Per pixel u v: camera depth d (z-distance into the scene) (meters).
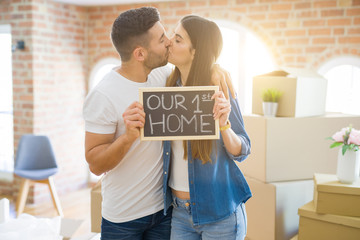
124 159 1.45
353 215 1.94
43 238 1.34
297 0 3.88
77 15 4.94
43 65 4.50
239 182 1.50
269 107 2.24
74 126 5.03
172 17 4.51
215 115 1.26
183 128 1.28
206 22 1.37
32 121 4.41
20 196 3.96
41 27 4.44
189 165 1.42
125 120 1.25
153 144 1.46
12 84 4.51
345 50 3.73
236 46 4.39
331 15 3.76
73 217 4.04
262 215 2.22
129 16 1.35
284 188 2.15
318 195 1.99
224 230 1.44
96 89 1.39
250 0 4.10
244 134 1.45
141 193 1.48
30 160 4.09
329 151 2.29
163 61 1.41
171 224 1.55
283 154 2.20
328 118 2.26
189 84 1.38
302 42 3.92
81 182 5.16
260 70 4.29
